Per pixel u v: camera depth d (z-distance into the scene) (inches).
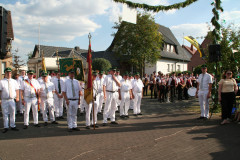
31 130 281.4
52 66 803.4
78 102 277.9
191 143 208.2
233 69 398.6
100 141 222.8
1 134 261.9
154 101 578.9
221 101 296.5
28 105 293.6
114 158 173.5
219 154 178.1
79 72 388.2
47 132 269.6
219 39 386.3
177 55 1540.4
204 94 320.8
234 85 296.7
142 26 994.7
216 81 376.5
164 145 203.9
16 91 288.2
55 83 361.4
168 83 561.6
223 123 288.2
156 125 295.0
